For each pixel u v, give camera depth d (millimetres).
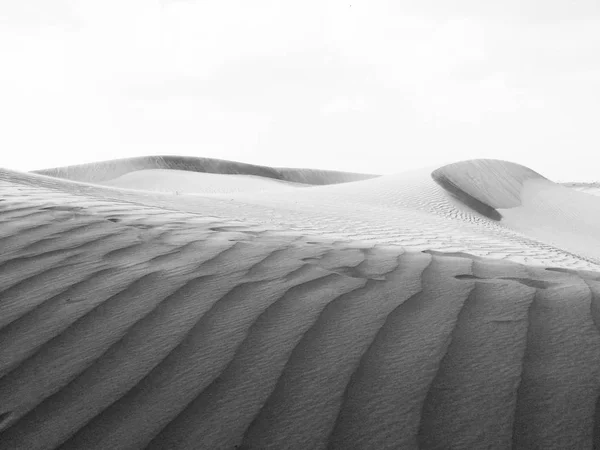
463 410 1413
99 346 1782
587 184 56250
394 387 1530
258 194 18484
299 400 1477
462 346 1772
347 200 17938
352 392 1509
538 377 1560
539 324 1934
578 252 13562
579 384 1512
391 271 2721
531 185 28828
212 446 1293
